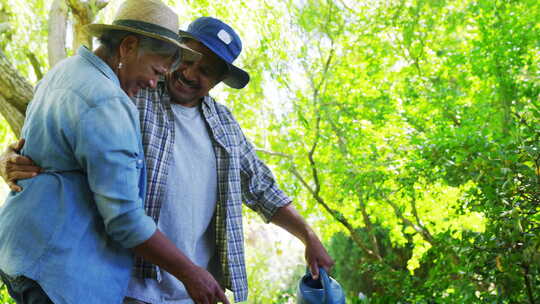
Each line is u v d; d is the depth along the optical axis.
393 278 4.26
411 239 5.75
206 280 1.49
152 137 1.75
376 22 5.81
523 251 2.59
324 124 5.90
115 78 1.50
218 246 1.92
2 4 4.67
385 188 4.72
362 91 5.71
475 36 5.08
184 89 1.84
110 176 1.38
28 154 1.46
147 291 1.71
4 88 3.37
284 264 8.65
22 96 3.40
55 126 1.42
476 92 5.35
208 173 1.88
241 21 5.36
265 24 5.25
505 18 4.68
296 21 5.57
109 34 1.49
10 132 5.26
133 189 1.42
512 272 2.64
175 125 1.85
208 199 1.88
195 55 1.76
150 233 1.44
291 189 5.83
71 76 1.46
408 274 4.15
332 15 5.83
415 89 5.41
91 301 1.41
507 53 4.46
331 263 2.04
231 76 1.97
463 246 2.83
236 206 1.92
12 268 1.38
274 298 7.46
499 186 2.75
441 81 5.57
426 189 4.34
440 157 3.30
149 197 1.72
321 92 6.01
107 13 4.56
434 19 5.89
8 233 1.39
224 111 2.02
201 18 1.90
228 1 5.12
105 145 1.38
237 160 1.95
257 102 5.70
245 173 2.08
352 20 5.89
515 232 2.57
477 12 4.87
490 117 4.41
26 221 1.38
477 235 2.85
